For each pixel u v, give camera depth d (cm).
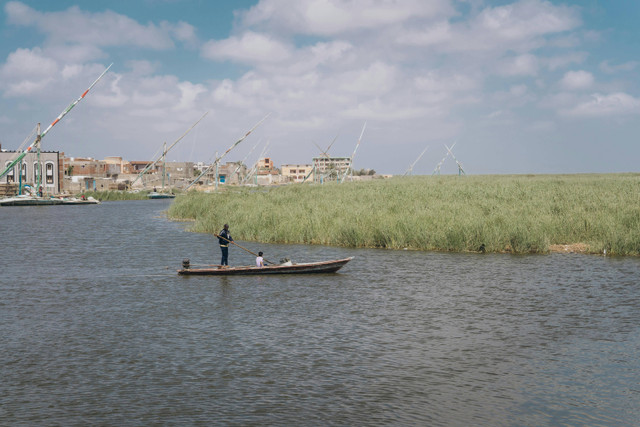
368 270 2480
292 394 1106
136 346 1398
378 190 5738
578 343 1421
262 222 3784
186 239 3872
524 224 3134
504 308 1783
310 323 1609
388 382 1166
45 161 12962
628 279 2241
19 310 1783
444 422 993
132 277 2377
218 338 1462
